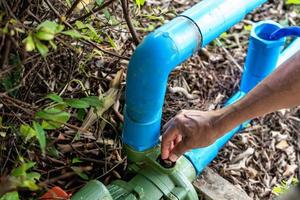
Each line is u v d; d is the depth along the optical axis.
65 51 1.39
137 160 1.37
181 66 1.86
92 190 1.20
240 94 1.76
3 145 1.25
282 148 1.77
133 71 1.17
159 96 1.23
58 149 1.47
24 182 0.93
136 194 1.30
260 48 1.58
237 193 1.54
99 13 1.64
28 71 1.23
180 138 1.31
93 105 1.26
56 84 1.46
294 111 1.89
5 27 0.97
